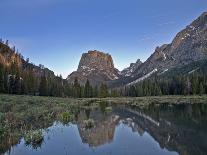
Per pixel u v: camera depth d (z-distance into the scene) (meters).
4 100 62.91
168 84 171.12
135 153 20.42
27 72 129.62
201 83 138.00
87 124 35.75
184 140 24.59
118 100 124.50
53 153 20.62
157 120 40.31
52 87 134.25
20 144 23.64
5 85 105.94
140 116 47.22
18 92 110.31
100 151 21.22
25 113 39.88
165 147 22.16
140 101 107.62
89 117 47.31
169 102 92.88
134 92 175.88
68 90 151.62
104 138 27.00
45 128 33.41
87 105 83.50
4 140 24.73
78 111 60.56
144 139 25.97
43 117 42.19
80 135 28.73
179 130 30.09
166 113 50.34
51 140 25.86
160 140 25.14
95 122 40.03
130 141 25.17
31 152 20.86
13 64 125.56
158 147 22.28
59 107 58.53
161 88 171.25
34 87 123.25
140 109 63.53
